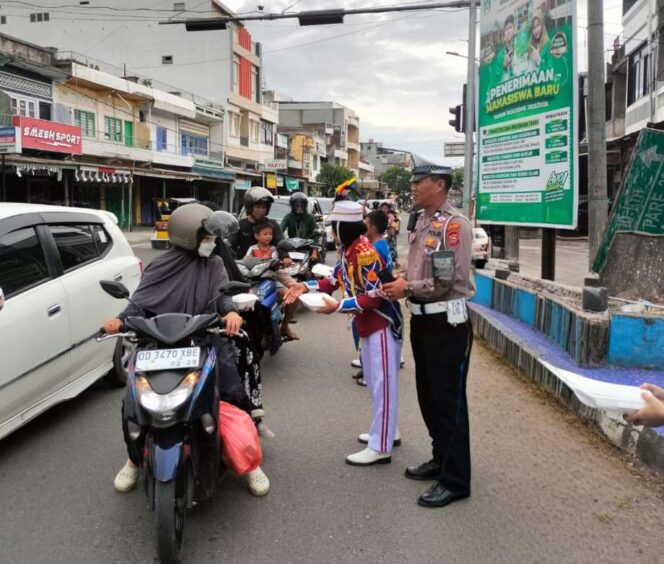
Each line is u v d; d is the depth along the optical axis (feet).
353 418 15.81
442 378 11.16
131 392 9.27
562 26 23.71
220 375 10.99
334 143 261.65
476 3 46.96
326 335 26.61
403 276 13.30
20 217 14.42
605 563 9.30
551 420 15.62
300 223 29.17
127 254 18.86
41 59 80.89
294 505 11.12
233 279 14.20
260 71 157.17
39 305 13.75
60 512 10.75
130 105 100.58
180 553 9.37
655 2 62.75
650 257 20.07
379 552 9.55
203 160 114.52
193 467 9.39
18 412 13.15
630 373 16.51
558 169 24.56
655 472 12.35
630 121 74.23
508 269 28.94
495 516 10.73
